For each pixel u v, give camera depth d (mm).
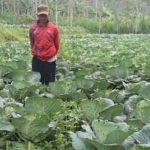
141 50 12336
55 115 3139
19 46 14008
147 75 5527
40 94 4195
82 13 58469
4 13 44688
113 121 3230
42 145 2994
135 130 2850
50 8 47250
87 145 2629
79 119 3191
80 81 4633
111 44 17312
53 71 5539
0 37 21250
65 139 2949
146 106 3137
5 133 3082
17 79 5129
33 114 2936
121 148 2594
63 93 4176
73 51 11109
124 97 4160
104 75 5691
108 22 45594
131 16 54125
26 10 49156
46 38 5328
